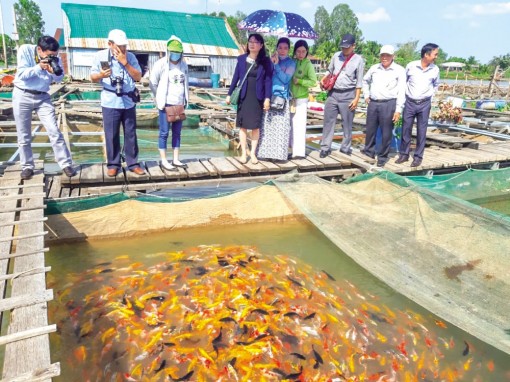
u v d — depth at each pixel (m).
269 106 7.25
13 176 6.43
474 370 4.42
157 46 30.34
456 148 10.27
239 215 7.41
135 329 4.69
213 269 5.93
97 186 6.81
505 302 4.78
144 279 5.62
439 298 5.31
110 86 6.31
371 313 5.25
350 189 6.90
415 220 6.06
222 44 33.06
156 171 7.18
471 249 5.29
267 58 7.01
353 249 6.54
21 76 5.82
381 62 7.73
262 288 5.54
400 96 7.65
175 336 4.59
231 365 4.23
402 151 8.48
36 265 4.23
